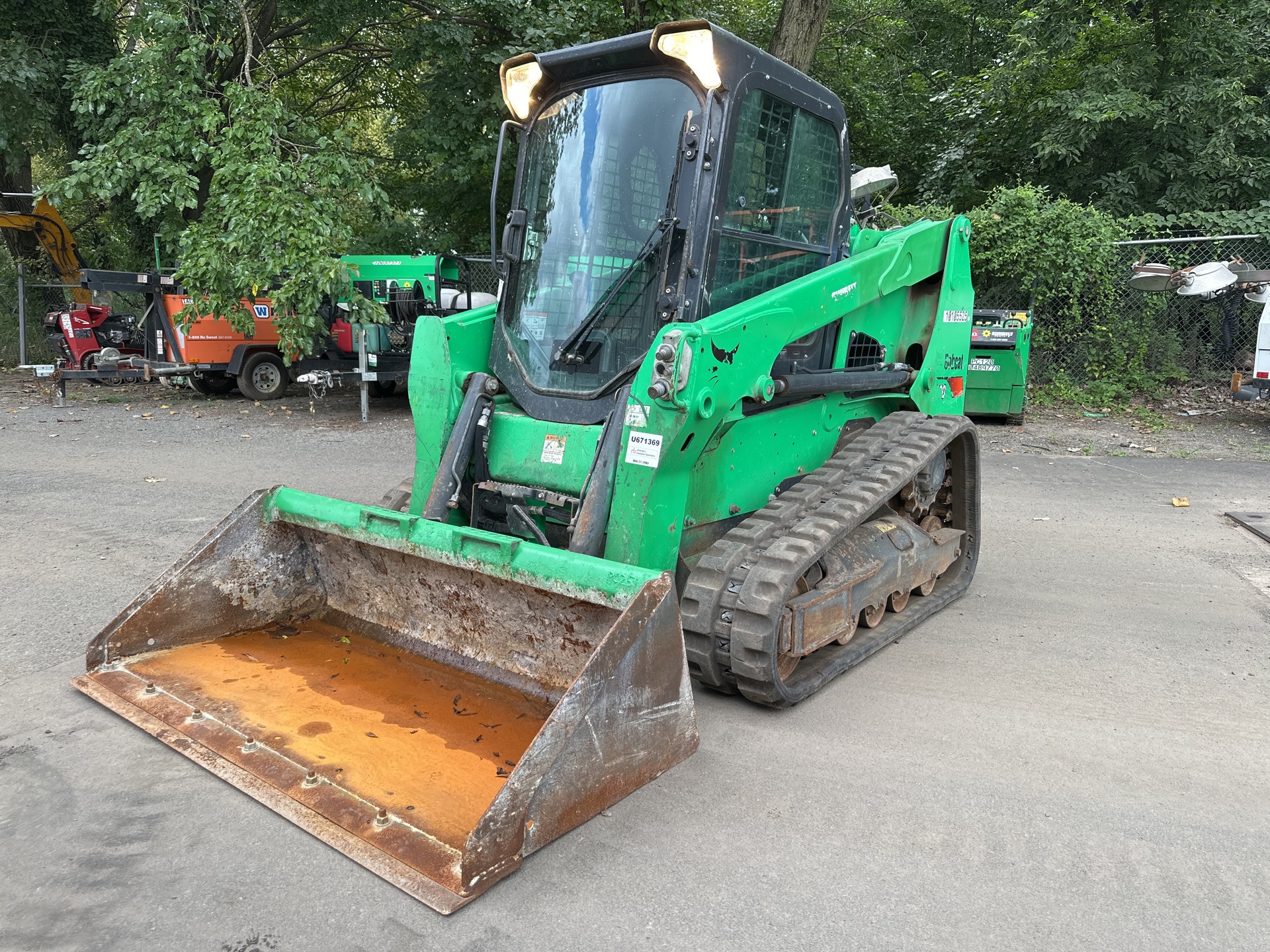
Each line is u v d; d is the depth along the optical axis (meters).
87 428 9.82
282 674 3.52
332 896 2.42
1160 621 4.64
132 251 16.28
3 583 4.81
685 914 2.38
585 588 2.92
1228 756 3.25
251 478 7.48
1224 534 6.27
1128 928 2.34
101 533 5.79
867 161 17.08
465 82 12.98
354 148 15.99
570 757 2.64
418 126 13.59
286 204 9.82
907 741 3.34
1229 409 11.36
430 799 2.72
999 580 5.29
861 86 16.53
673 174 3.52
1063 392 11.87
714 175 3.42
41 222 15.02
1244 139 13.30
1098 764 3.19
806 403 4.27
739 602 3.33
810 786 3.01
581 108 3.84
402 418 11.01
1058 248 11.75
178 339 11.61
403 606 3.77
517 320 3.97
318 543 3.94
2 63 11.91
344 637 3.88
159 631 3.66
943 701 3.68
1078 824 2.82
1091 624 4.59
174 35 10.46
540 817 2.58
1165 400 11.87
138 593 4.67
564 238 3.86
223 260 9.99
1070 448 9.35
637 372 3.45
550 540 3.72
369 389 12.91
